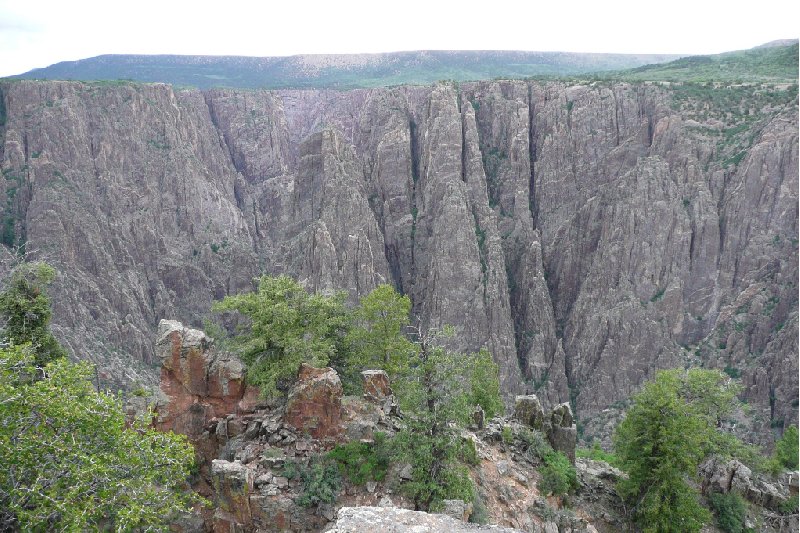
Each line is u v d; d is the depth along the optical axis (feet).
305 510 92.27
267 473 96.68
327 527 91.04
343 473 97.40
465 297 405.18
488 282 409.49
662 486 113.39
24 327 136.05
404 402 95.76
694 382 155.53
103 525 82.07
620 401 355.15
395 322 140.36
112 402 73.97
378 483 95.76
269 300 120.67
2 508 65.36
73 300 379.35
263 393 106.32
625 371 362.74
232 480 92.32
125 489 69.36
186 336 115.44
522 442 126.41
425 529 52.06
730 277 368.27
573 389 379.35
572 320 403.75
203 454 110.22
